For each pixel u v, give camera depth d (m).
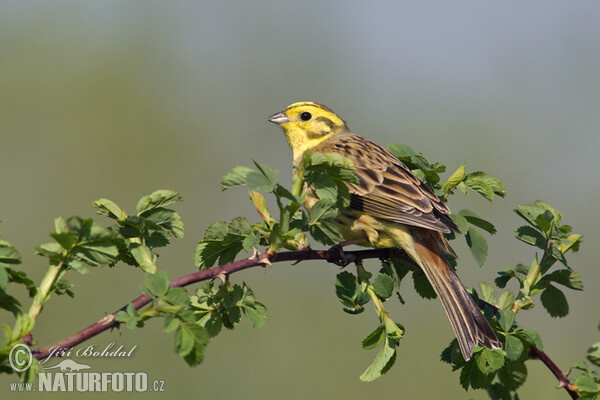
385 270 8.41
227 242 7.11
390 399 15.91
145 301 5.70
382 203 8.88
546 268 7.85
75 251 5.73
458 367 7.34
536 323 17.16
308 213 7.11
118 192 18.81
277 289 16.67
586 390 6.68
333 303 16.64
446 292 8.31
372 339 6.93
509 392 7.71
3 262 5.44
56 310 15.00
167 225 6.83
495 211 17.81
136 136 19.08
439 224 8.29
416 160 8.61
